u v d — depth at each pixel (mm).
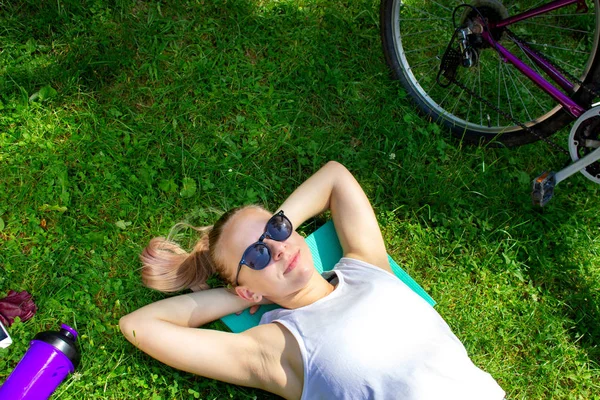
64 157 1842
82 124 1883
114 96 1927
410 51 2086
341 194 1753
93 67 1936
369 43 2121
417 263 1890
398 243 1900
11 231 1760
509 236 1921
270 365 1542
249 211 1609
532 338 1823
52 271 1730
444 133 2031
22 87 1861
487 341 1802
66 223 1778
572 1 1689
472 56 1812
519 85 2119
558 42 2207
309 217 1761
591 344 1823
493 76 2115
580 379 1781
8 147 1824
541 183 1822
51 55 1942
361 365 1479
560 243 1927
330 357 1493
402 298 1569
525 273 1900
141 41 1979
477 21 1764
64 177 1807
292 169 1942
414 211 1934
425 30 2146
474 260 1899
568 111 1762
